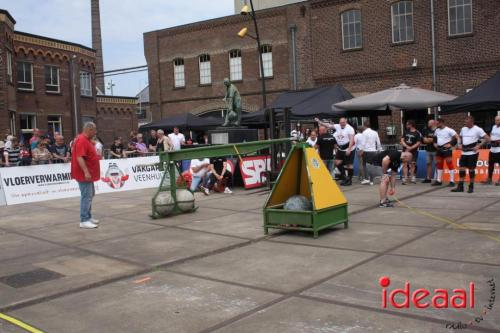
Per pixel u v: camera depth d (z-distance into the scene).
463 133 12.18
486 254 6.38
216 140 15.59
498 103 13.99
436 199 11.17
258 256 6.87
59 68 31.64
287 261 6.52
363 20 25.22
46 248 7.99
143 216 10.70
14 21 26.59
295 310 4.75
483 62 22.47
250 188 14.70
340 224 8.79
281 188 8.61
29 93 29.47
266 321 4.52
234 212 10.70
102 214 11.22
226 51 30.06
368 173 14.41
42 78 30.38
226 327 4.45
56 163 15.52
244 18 29.22
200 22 30.92
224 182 14.09
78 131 32.66
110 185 15.91
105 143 40.06
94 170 9.61
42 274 6.46
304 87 27.12
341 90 19.19
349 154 14.40
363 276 5.69
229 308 4.91
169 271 6.36
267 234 8.24
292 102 19.81
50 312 5.07
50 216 11.34
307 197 8.87
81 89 33.66
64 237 8.80
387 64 24.75
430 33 23.64
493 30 22.20
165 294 5.45
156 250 7.48
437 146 13.55
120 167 16.28
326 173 8.44
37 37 29.86
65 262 7.04
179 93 32.19
